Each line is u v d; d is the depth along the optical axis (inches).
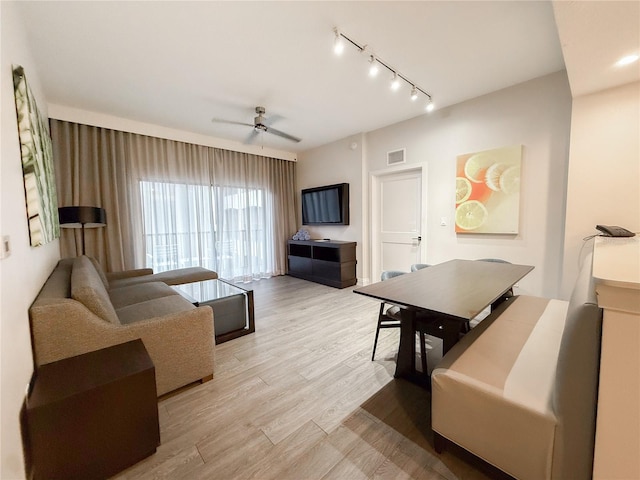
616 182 92.7
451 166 143.2
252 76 110.2
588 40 67.5
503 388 45.9
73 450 47.0
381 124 168.4
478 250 136.6
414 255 167.2
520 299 90.7
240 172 205.8
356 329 116.2
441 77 113.8
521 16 78.5
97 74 106.6
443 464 51.9
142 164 161.3
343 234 202.7
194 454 55.1
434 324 74.8
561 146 111.4
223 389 75.9
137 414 52.5
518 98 120.3
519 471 43.6
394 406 68.4
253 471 51.3
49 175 95.8
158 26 80.6
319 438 58.7
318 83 116.5
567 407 38.9
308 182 228.7
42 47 88.5
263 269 221.3
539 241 118.7
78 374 51.6
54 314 56.6
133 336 65.8
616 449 35.9
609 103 92.6
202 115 149.3
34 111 74.9
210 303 104.7
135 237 159.0
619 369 34.7
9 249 44.6
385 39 88.6
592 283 38.8
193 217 182.4
